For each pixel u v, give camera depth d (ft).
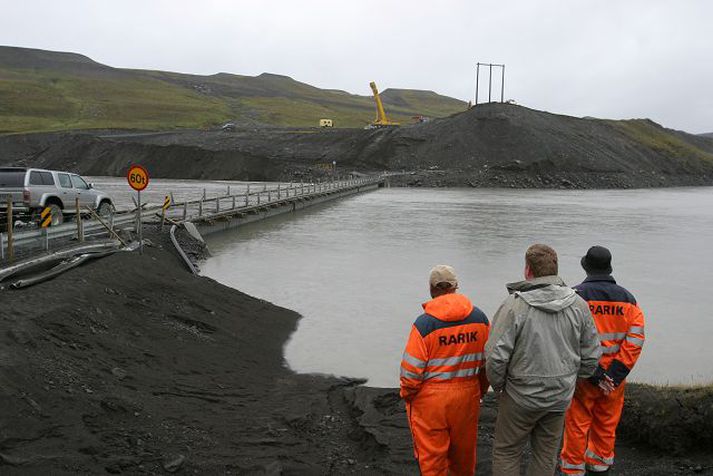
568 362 13.61
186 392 26.94
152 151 316.40
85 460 17.57
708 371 37.35
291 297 55.31
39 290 33.30
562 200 207.62
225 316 42.57
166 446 20.04
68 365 24.53
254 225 112.78
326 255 79.30
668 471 18.90
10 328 25.61
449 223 122.01
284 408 26.45
